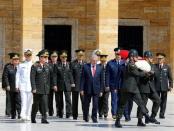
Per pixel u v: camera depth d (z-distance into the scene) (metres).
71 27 88.44
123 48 89.88
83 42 88.44
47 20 87.94
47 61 54.16
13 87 55.81
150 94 50.72
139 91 49.88
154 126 50.09
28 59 54.28
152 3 89.44
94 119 52.47
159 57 56.09
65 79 56.25
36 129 47.91
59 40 88.62
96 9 79.94
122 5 89.25
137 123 51.22
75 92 55.59
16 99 55.94
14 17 85.75
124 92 48.97
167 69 55.97
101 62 56.28
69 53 88.75
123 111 49.44
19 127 49.22
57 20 88.19
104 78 55.66
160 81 55.66
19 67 54.38
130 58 49.22
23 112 53.88
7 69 56.09
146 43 89.81
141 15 89.56
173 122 53.16
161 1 89.31
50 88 55.97
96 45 79.44
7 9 85.69
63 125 50.53
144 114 50.31
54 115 59.22
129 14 89.50
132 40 90.12
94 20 88.12
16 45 85.94
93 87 52.12
